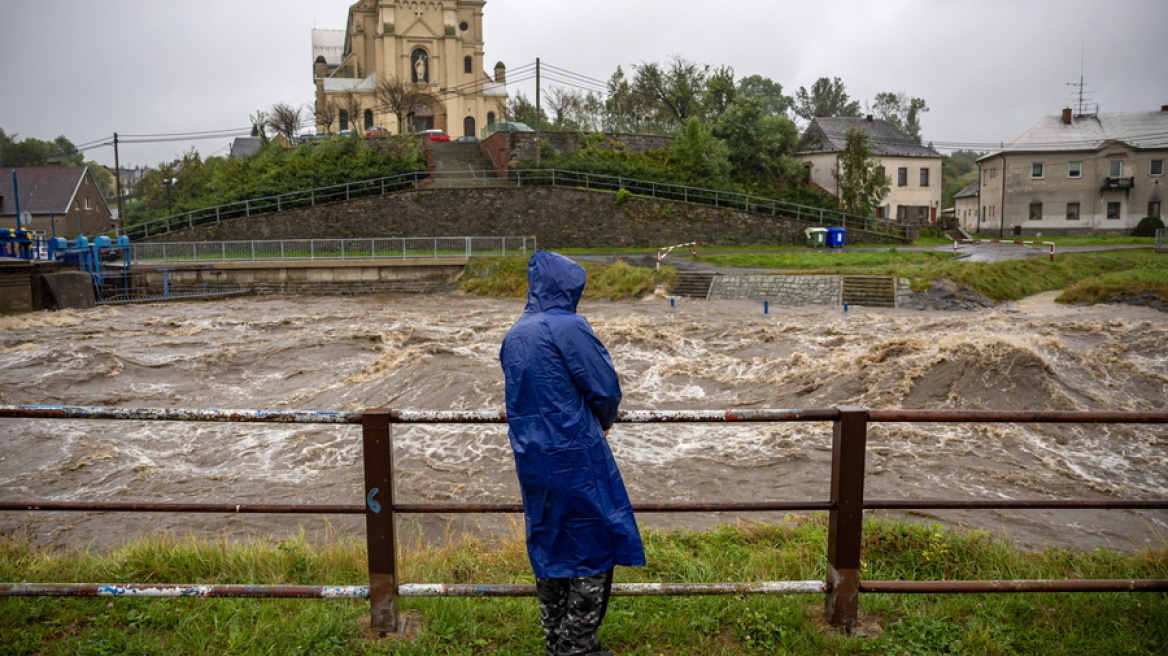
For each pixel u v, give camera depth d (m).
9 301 30.25
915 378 14.25
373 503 3.52
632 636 3.63
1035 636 3.63
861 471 3.54
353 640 3.57
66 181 65.81
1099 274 32.03
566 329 3.03
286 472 11.60
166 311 31.31
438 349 19.05
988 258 34.94
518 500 10.25
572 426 2.96
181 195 62.53
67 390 17.14
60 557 5.34
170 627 3.80
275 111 64.56
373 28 72.56
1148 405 13.67
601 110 68.25
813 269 32.50
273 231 43.72
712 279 32.16
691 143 51.59
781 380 16.02
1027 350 14.08
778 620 3.72
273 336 23.47
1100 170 54.78
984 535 5.65
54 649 3.55
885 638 3.57
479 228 44.34
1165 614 3.72
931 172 59.47
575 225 44.53
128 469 11.75
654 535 5.90
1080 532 8.85
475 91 72.00
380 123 69.75
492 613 3.86
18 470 11.75
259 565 4.73
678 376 17.34
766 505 3.53
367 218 44.06
